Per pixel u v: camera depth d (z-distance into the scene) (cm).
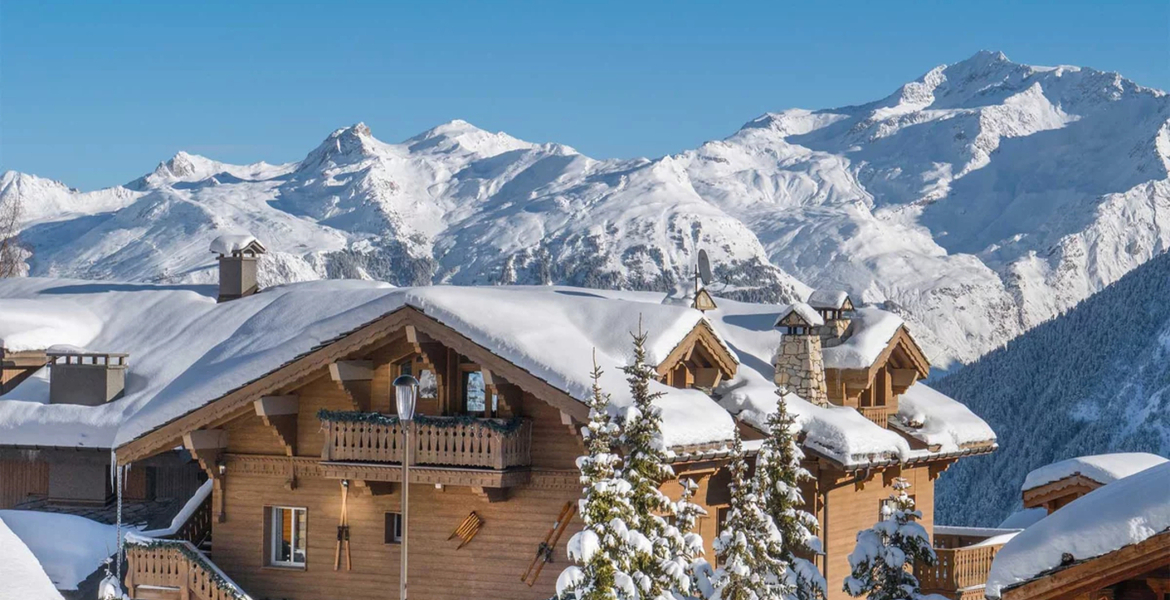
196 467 3884
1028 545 1636
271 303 4172
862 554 2420
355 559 3197
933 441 3766
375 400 3169
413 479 3017
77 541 3534
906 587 2412
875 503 3622
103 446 3788
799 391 3478
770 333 4006
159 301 4547
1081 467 3312
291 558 3284
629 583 2131
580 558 2139
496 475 2944
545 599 3011
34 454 3847
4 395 4006
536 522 3041
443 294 3012
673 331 3169
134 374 4034
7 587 884
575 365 2900
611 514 2177
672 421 2841
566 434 3025
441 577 3114
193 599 3181
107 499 3869
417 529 3139
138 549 3225
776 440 2373
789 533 2350
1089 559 1593
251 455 3288
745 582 2233
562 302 3284
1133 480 1652
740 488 2311
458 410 3102
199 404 3181
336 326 3067
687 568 2291
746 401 3281
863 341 3656
